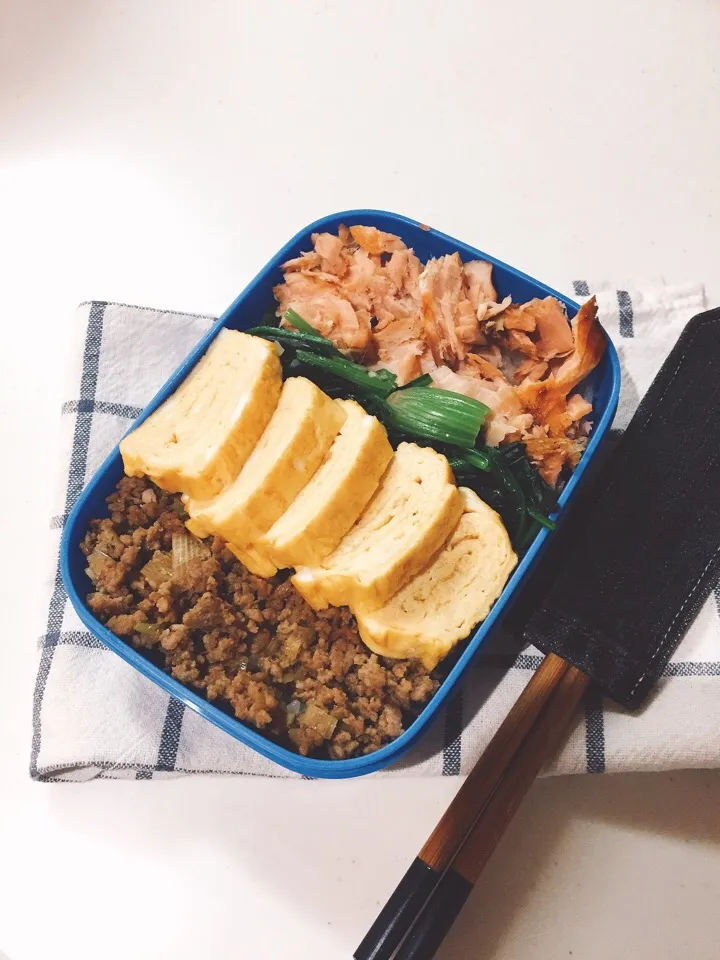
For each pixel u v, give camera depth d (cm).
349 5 41
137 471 28
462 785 28
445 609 28
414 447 29
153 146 39
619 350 34
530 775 27
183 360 33
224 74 40
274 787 30
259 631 28
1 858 29
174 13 41
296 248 32
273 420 28
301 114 39
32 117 39
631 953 29
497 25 40
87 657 30
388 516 28
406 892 26
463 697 30
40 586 32
